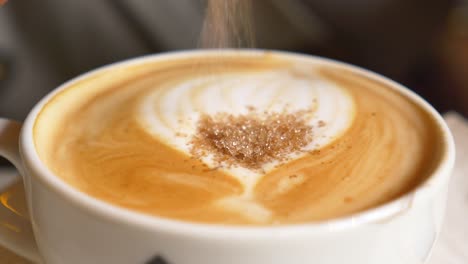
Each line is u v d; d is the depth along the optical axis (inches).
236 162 6.9
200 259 5.7
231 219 6.1
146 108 8.0
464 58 19.9
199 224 5.7
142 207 6.2
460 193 8.8
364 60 16.1
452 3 17.9
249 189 6.5
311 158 7.0
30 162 6.4
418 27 16.7
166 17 13.5
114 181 6.6
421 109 7.9
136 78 8.7
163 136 7.4
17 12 11.9
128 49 13.3
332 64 9.1
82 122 7.6
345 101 8.2
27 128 7.1
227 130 7.5
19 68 12.2
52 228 6.2
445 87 18.0
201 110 8.0
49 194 6.1
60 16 12.2
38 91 12.5
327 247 5.8
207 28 9.3
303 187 6.6
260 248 5.7
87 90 8.3
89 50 12.9
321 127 7.7
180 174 6.7
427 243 6.4
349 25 15.4
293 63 9.2
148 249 5.8
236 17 9.6
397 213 6.0
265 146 7.2
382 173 6.8
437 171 6.5
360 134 7.5
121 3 12.8
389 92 8.4
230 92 8.4
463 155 9.5
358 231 5.8
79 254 6.1
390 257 6.1
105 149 7.1
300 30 15.1
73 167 6.8
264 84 8.7
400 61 16.8
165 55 9.3
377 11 15.4
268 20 14.6
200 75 8.9
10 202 7.6
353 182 6.7
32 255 7.0
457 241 8.1
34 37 12.2
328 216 6.2
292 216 6.2
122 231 5.8
